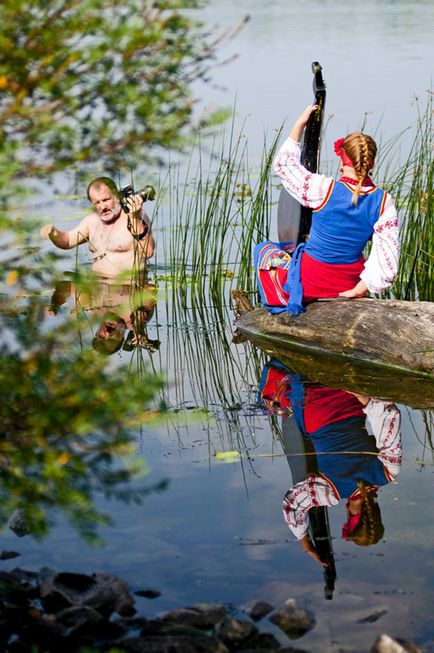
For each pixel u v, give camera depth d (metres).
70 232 9.20
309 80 18.97
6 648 3.40
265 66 21.02
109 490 3.34
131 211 8.91
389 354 7.03
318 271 7.50
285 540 4.27
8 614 3.60
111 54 3.13
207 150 3.82
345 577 3.91
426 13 32.44
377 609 3.64
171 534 4.33
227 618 3.57
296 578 3.91
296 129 7.10
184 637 3.39
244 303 8.49
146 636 3.43
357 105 16.09
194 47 3.23
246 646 3.40
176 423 5.91
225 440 5.60
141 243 9.08
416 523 4.43
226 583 3.87
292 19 31.39
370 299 7.45
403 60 21.38
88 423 3.05
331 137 13.69
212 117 3.31
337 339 7.36
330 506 4.67
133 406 3.13
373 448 5.46
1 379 3.08
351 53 22.83
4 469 3.21
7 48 2.97
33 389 3.12
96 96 3.18
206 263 9.21
